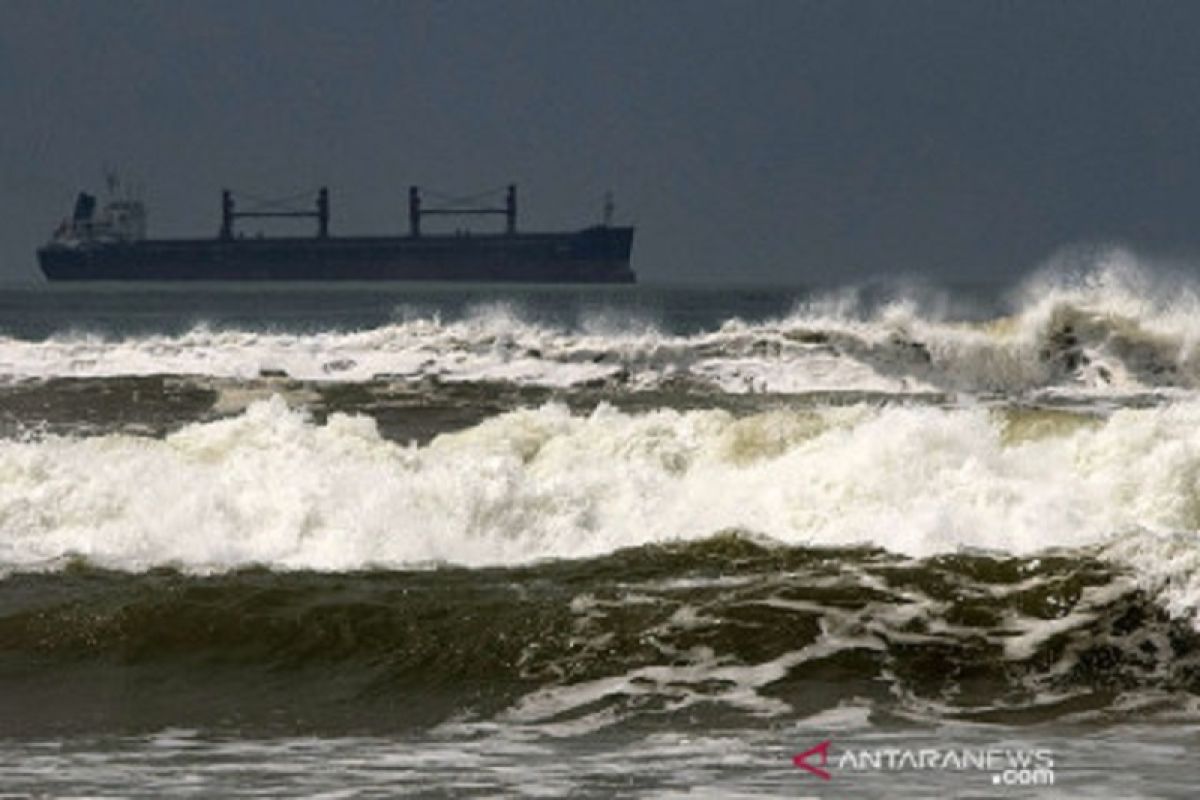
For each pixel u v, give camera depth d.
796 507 67.00
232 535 65.94
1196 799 38.25
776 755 42.69
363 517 65.44
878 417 80.31
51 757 43.69
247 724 47.38
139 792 39.78
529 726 46.44
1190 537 54.19
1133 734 44.38
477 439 80.94
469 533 65.56
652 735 45.03
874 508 66.00
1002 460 69.12
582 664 50.41
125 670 52.34
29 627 54.94
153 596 56.34
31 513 68.44
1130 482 67.19
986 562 54.12
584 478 68.69
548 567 58.66
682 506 67.44
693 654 50.44
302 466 71.62
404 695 49.56
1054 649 49.75
